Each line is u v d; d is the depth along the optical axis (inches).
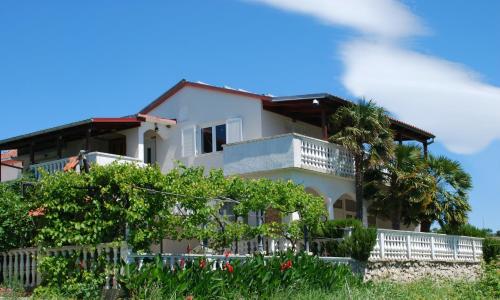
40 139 1142.3
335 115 1093.1
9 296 581.0
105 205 597.0
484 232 1305.4
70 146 1235.2
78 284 581.3
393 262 972.6
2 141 1153.4
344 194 1112.8
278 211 826.8
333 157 1068.5
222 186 756.0
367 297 628.4
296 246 904.9
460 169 1218.0
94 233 592.4
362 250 882.8
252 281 597.9
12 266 669.3
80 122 1045.8
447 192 1202.0
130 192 601.6
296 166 978.1
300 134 1104.8
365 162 1094.4
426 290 754.8
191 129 1176.2
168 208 642.8
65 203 604.4
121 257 578.9
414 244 1050.7
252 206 770.8
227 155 1056.2
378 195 1144.8
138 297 533.3
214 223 732.0
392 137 1117.1
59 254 611.5
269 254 813.9
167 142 1208.8
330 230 911.0
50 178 619.2
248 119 1109.7
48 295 577.0
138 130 1135.0
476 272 1230.3
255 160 1019.9
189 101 1192.8
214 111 1155.3
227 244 751.1
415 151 1165.1
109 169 606.9
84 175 609.9
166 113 1224.2
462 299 724.0
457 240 1188.5
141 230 607.8
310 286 646.5
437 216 1184.2
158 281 538.9
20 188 703.7
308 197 824.9
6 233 663.8
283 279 625.0
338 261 852.6
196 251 828.0
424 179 1129.4
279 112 1127.6
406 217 1183.6
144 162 1192.8
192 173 713.0
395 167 1138.0
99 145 1220.5
